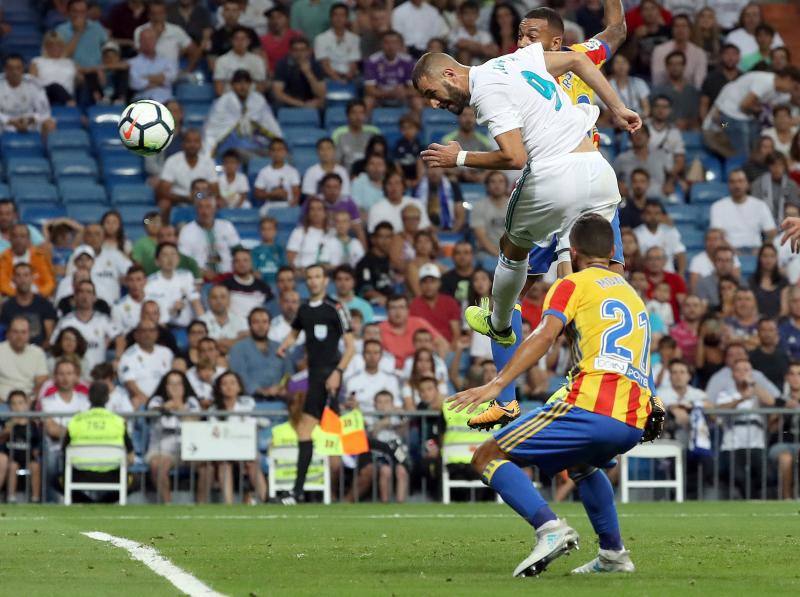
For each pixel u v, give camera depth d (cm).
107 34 5906
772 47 6194
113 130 5659
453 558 2062
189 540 2405
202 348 4206
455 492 4078
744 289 4653
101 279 4734
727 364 4378
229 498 4000
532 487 1797
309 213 4906
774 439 4228
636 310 1791
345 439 3841
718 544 2327
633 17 6091
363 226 5166
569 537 1778
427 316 4566
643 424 1770
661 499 4222
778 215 5475
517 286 2219
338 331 3819
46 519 3045
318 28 6128
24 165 5447
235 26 5803
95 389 3909
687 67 6009
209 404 4084
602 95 2066
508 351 2311
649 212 5116
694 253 5369
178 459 3997
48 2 6222
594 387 1753
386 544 2322
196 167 5228
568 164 2053
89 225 4812
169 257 4588
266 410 4025
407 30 5988
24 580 1744
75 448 3859
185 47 5909
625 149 5678
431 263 4794
